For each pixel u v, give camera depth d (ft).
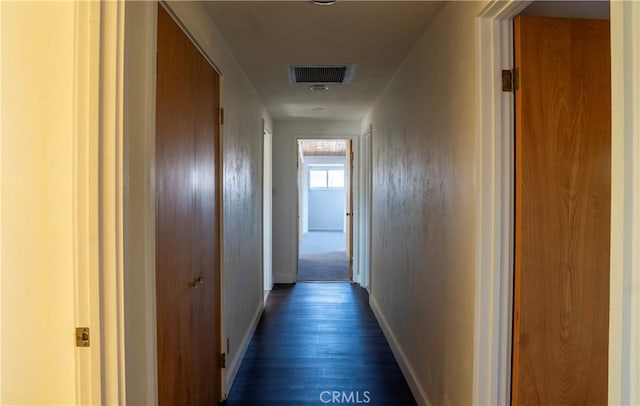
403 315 8.88
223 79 7.39
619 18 2.11
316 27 6.88
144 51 3.71
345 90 11.31
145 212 3.74
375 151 12.92
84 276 3.17
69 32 3.23
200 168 6.01
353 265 17.25
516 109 4.68
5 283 3.27
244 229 9.79
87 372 3.21
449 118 5.80
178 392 5.03
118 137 3.20
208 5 6.01
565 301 4.73
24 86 3.23
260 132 12.47
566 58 4.66
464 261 5.23
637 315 2.04
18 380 3.30
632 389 2.08
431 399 6.80
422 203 7.33
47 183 3.23
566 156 4.67
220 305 7.32
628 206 2.08
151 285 3.82
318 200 39.78
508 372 4.82
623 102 2.10
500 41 4.69
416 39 7.41
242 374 8.65
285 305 13.75
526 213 4.66
